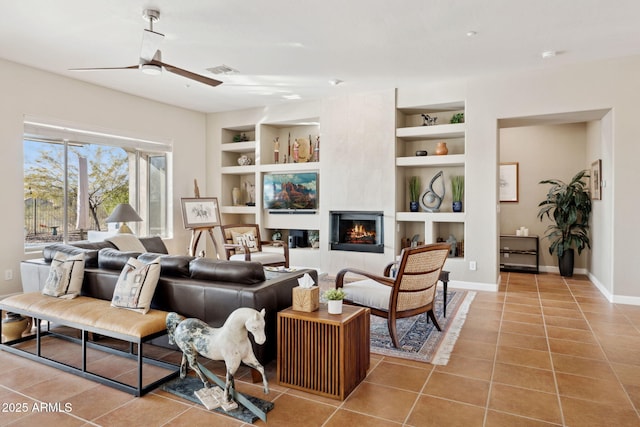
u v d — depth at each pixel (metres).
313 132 7.09
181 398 2.40
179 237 6.96
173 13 3.43
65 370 2.79
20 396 2.41
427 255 3.28
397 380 2.64
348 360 2.42
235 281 2.77
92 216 5.78
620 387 2.52
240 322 2.30
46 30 3.79
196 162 7.28
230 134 7.59
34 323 3.75
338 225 6.38
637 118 4.49
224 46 4.20
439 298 4.86
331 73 5.11
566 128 6.62
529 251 6.66
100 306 2.93
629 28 3.77
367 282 3.79
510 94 5.13
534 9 3.38
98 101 5.61
